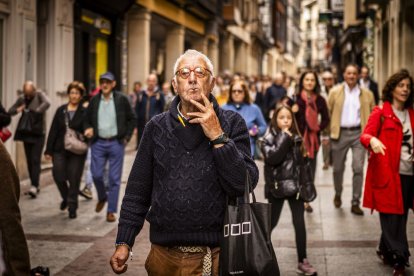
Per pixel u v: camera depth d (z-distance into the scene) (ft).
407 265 19.79
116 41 66.33
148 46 76.23
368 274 19.95
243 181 10.93
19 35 42.52
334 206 31.60
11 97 41.78
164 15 82.07
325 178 41.63
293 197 20.56
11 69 41.70
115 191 28.25
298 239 20.26
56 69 48.57
